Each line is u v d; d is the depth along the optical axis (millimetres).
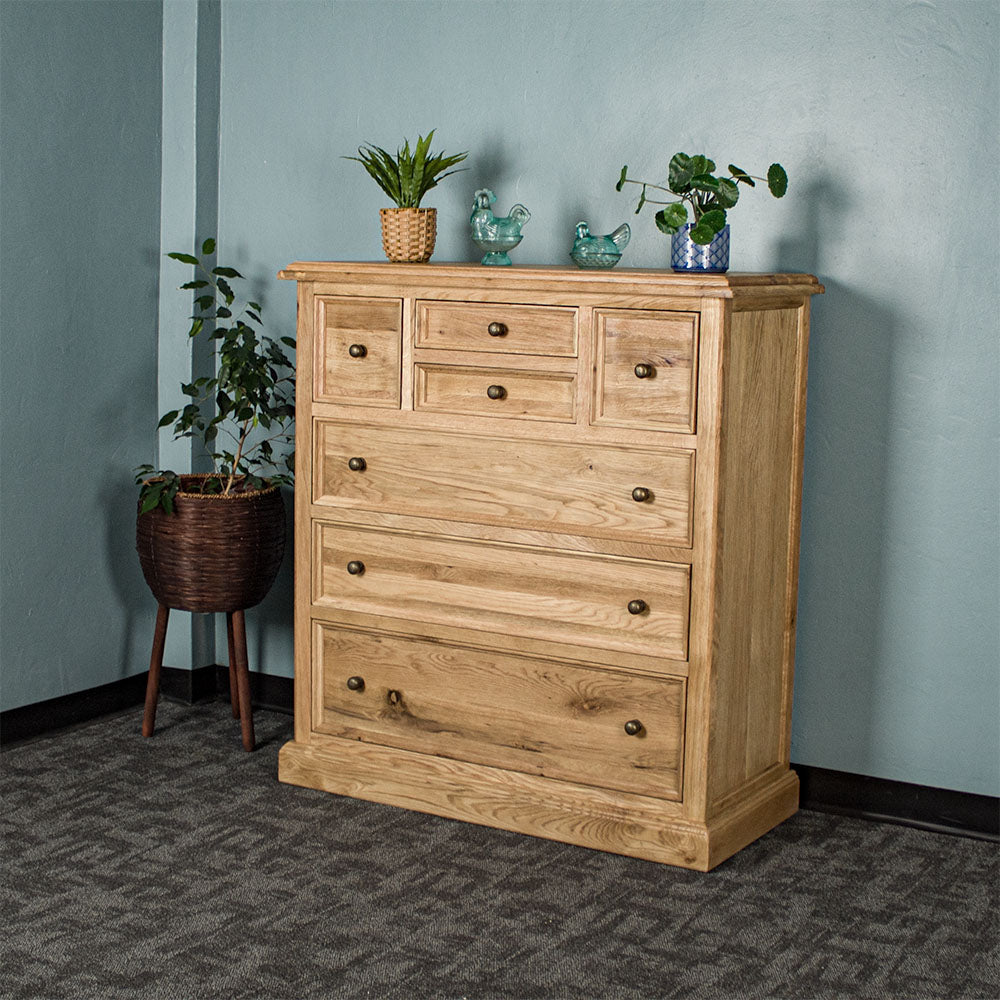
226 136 3703
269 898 2643
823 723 3172
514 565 2936
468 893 2680
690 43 3121
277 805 3105
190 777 3270
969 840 3020
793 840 2990
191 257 3426
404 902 2637
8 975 2334
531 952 2449
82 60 3465
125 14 3561
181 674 3834
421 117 3451
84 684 3664
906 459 3021
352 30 3504
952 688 3037
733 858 2875
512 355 2857
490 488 2934
